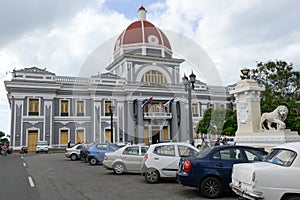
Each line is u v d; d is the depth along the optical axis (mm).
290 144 5578
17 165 16328
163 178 9969
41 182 9641
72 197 7090
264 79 22484
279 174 4934
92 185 8859
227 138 21844
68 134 34062
